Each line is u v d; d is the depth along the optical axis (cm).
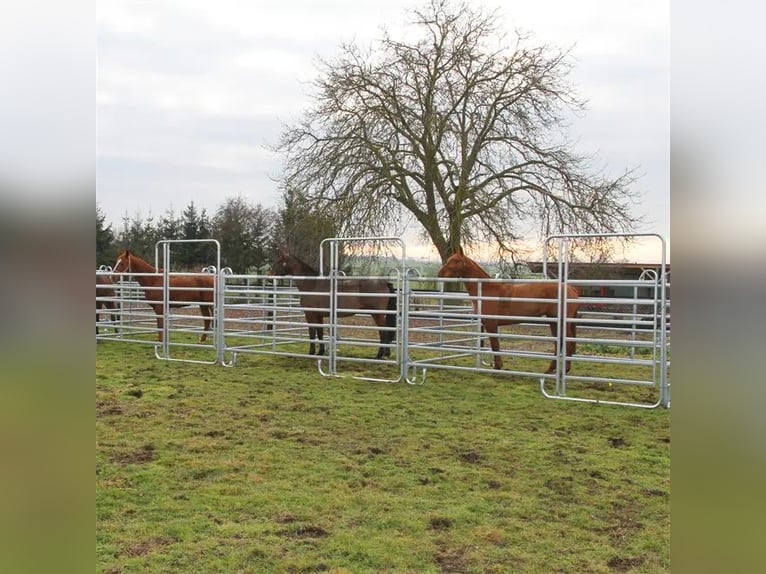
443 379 723
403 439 456
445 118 1266
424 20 1263
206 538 280
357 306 812
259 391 636
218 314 806
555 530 294
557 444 444
